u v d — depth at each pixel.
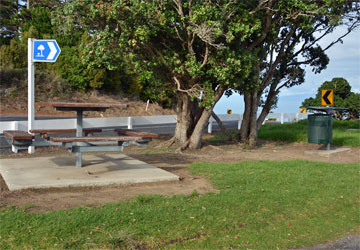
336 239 5.48
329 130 12.45
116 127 17.97
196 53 12.92
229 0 10.93
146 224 5.07
